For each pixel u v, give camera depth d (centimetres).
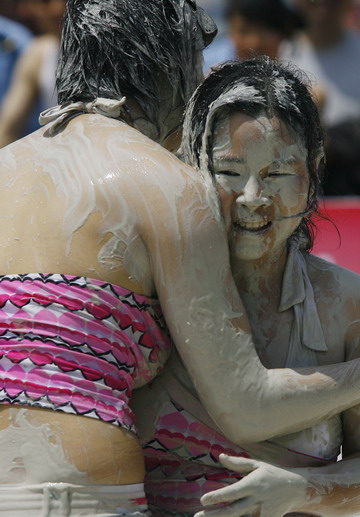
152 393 559
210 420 553
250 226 538
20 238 536
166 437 556
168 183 530
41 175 549
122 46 570
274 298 566
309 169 554
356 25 1274
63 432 507
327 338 564
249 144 529
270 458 552
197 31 595
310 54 1236
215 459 553
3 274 530
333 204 1029
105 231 525
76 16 579
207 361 525
